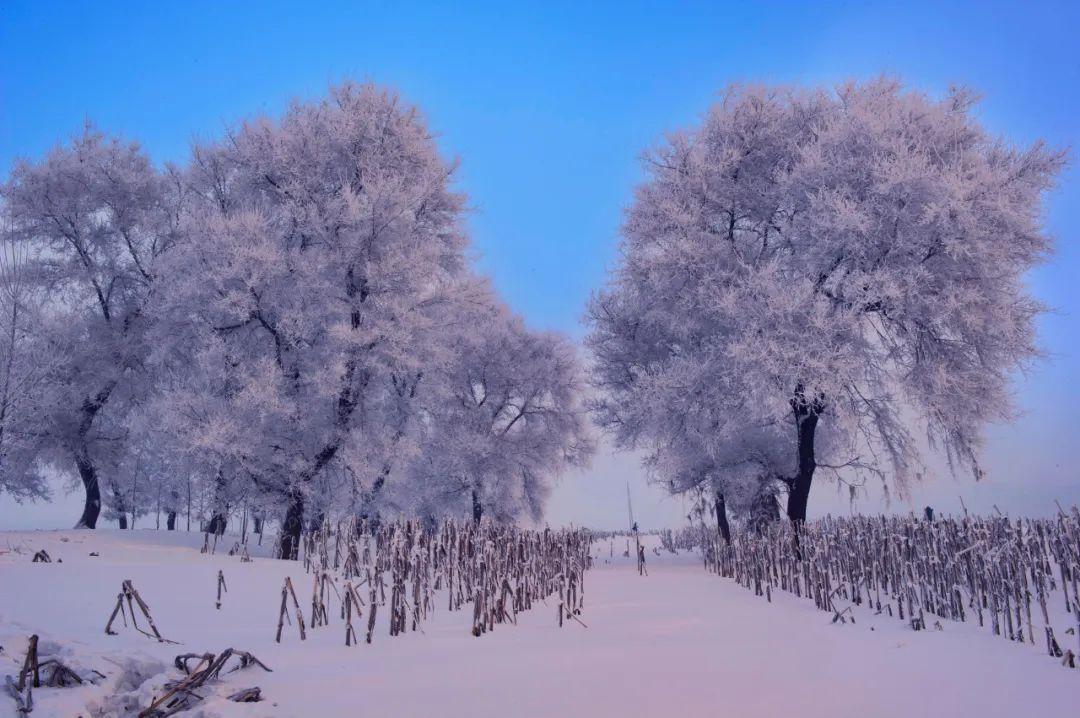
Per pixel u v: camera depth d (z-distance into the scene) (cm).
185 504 2689
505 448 2961
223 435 1644
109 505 2714
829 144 1791
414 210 2084
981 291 1619
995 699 421
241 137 2069
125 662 445
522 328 3198
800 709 400
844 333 1648
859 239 1653
